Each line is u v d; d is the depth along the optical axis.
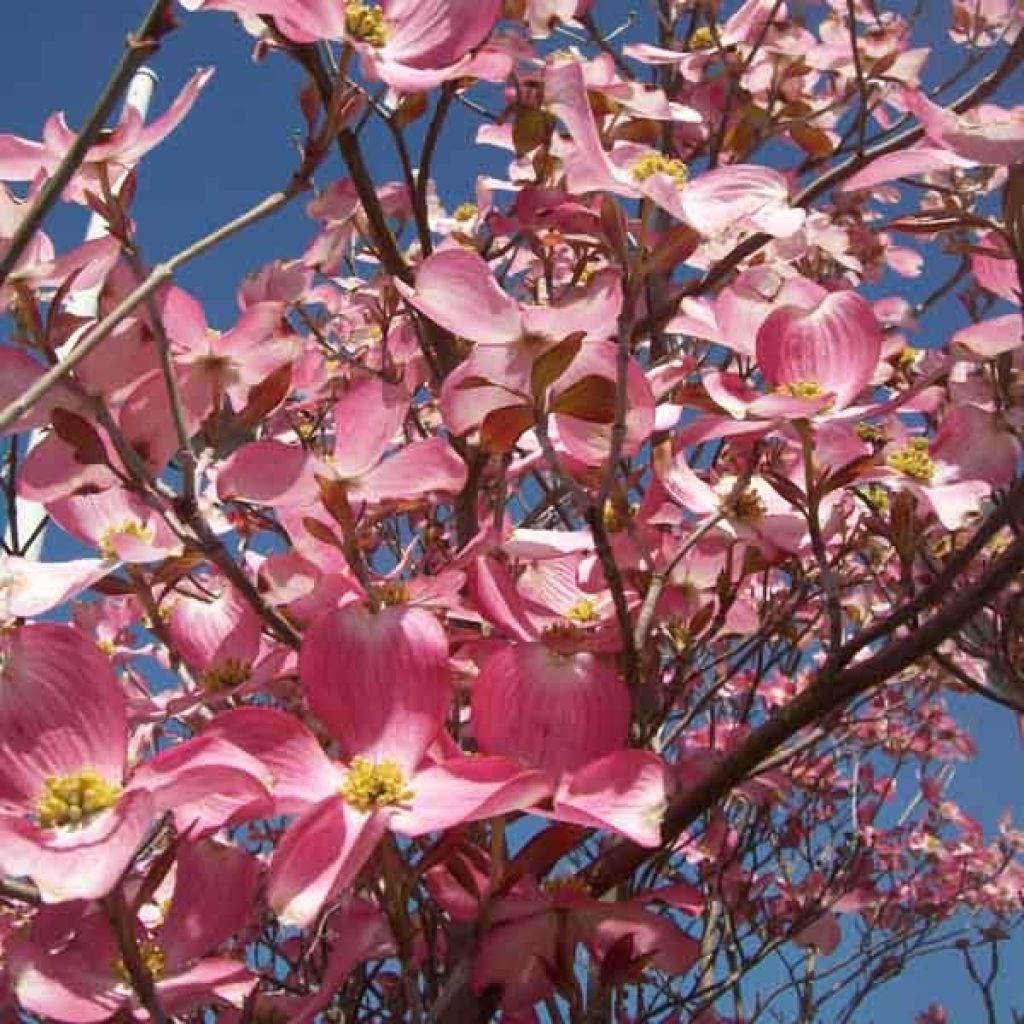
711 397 0.58
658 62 0.80
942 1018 1.08
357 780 0.51
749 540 0.61
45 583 0.58
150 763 0.49
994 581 0.55
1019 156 0.53
